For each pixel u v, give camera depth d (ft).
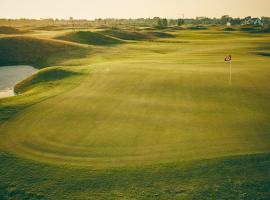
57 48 220.23
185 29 496.23
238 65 133.80
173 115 68.80
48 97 85.51
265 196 40.29
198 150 52.01
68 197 40.63
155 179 44.04
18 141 57.16
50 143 55.93
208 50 204.33
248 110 71.82
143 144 54.49
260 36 351.25
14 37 229.45
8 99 85.10
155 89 90.22
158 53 209.26
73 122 65.67
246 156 49.67
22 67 185.78
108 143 55.16
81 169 46.91
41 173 46.09
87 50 219.00
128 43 281.74
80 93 88.84
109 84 97.71
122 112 71.05
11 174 45.96
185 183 43.09
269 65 132.36
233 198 39.96
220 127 61.72
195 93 85.92
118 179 44.21
